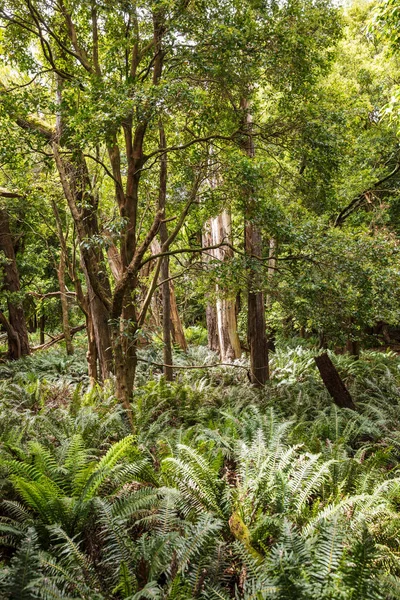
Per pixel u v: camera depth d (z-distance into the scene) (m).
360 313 8.12
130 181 8.21
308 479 4.66
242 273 8.21
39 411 7.90
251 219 7.82
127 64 8.01
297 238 7.56
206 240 14.54
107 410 7.43
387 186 13.72
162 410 8.20
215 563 3.36
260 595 2.88
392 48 8.76
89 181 9.77
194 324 28.38
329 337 9.44
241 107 9.18
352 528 3.69
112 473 4.77
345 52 15.54
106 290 10.77
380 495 4.43
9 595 2.71
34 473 4.56
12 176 11.16
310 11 7.62
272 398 8.53
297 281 7.86
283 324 15.41
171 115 7.41
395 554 3.65
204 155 7.79
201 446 5.53
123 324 7.68
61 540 3.98
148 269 16.50
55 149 8.09
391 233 10.10
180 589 3.13
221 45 6.77
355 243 7.83
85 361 14.77
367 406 7.61
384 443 6.18
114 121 6.41
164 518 3.87
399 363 12.50
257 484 4.41
